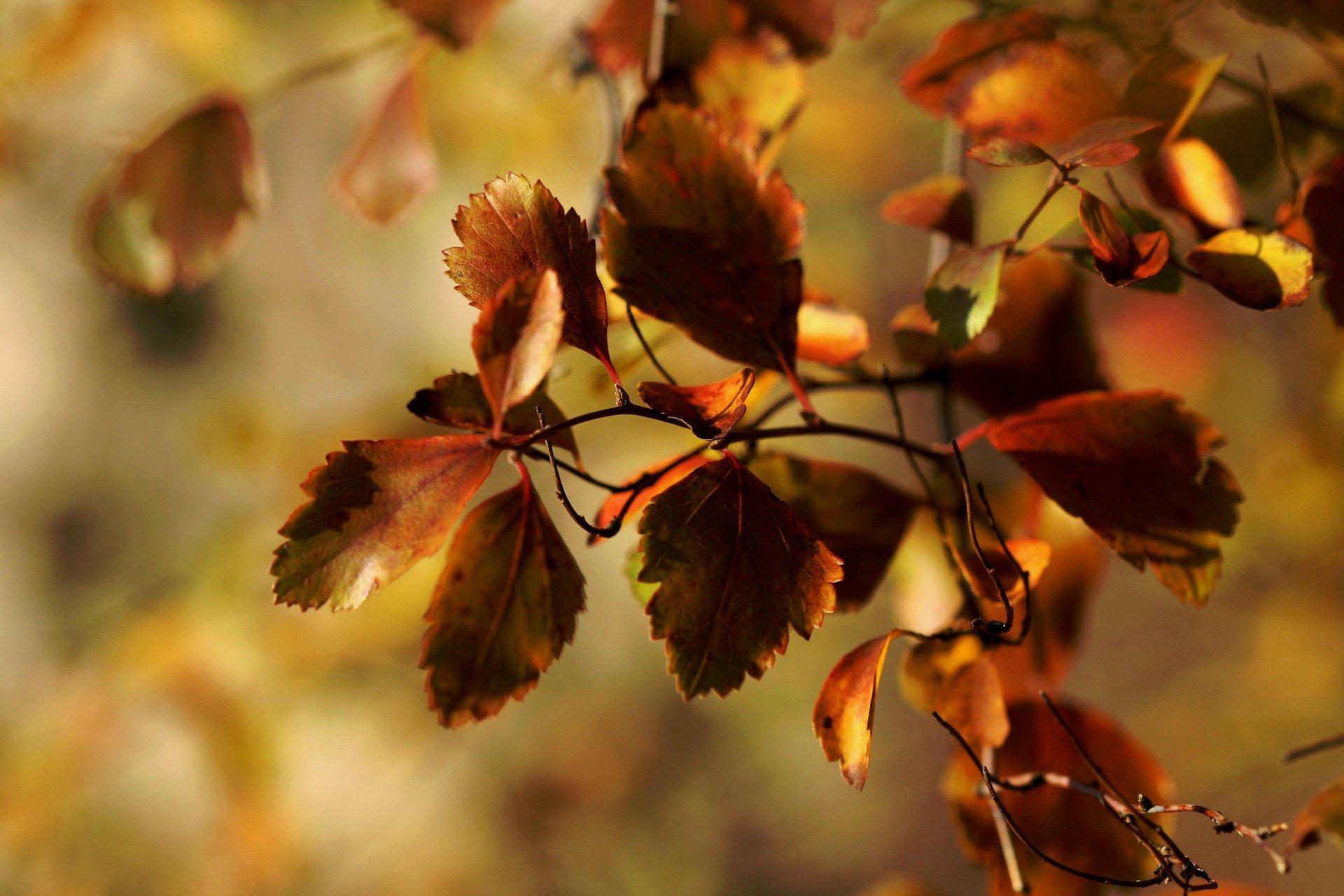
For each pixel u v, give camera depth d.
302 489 0.47
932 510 0.52
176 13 0.98
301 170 1.68
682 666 0.47
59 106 1.03
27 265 1.99
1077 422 0.50
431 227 1.66
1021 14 0.52
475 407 0.47
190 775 1.34
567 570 0.47
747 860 1.77
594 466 1.09
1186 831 1.41
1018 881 0.51
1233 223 0.51
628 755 1.74
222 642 1.11
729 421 0.48
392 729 1.36
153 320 1.97
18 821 1.20
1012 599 0.49
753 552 0.48
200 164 0.57
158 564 1.58
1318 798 0.49
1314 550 1.04
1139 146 0.52
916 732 1.83
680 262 0.49
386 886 1.51
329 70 0.58
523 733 1.69
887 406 1.45
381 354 1.72
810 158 1.33
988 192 1.01
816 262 1.38
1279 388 1.04
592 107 1.08
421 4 0.55
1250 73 0.68
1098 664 1.60
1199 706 1.42
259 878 1.25
